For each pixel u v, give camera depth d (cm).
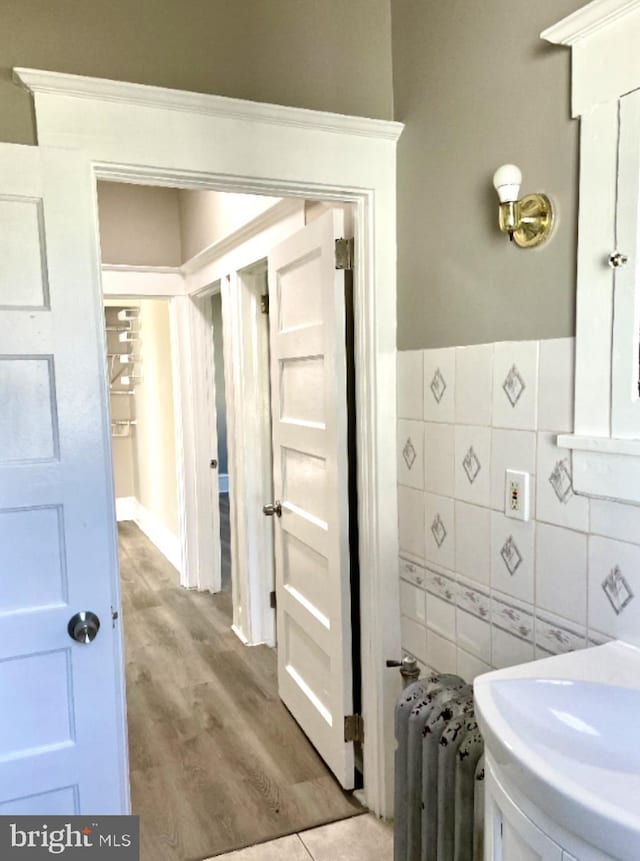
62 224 153
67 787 163
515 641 159
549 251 143
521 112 149
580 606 140
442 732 146
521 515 154
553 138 141
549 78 141
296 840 209
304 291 238
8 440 152
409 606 206
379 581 209
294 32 183
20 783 158
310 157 185
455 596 181
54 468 155
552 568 146
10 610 154
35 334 152
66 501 157
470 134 166
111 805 168
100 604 162
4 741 156
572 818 85
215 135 173
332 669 232
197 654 347
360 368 207
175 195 421
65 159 153
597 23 126
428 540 193
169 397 494
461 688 161
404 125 193
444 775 144
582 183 133
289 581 278
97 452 160
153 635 372
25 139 155
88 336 158
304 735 269
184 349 435
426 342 188
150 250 416
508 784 103
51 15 157
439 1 174
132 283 414
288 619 280
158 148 166
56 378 155
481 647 172
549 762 99
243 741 265
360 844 207
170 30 168
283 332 259
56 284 153
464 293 171
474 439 170
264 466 354
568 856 89
